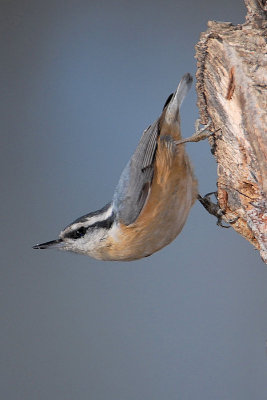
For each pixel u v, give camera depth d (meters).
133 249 7.86
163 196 7.62
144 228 7.69
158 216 7.68
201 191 10.23
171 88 11.86
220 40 7.39
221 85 7.23
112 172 11.09
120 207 7.62
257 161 6.62
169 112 7.69
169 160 7.62
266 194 6.54
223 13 12.33
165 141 7.65
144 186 7.58
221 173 7.58
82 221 8.04
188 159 7.88
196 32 12.40
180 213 7.84
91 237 7.98
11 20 12.79
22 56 12.38
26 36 12.62
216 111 7.47
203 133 7.62
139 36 12.62
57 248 8.27
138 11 13.07
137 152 7.70
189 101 11.32
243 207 7.16
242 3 12.30
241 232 7.58
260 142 6.56
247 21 7.51
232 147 7.11
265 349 9.59
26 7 12.85
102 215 7.93
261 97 6.67
